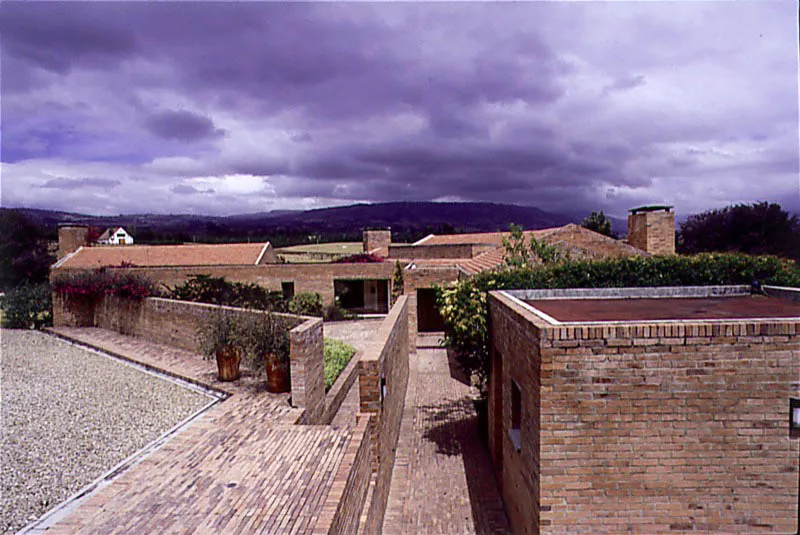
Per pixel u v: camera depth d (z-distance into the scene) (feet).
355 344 70.54
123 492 18.75
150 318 61.52
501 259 68.90
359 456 21.01
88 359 54.49
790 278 40.34
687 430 20.71
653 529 20.97
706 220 168.96
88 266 109.60
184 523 16.46
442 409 50.62
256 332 40.27
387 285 120.37
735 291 38.60
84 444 30.27
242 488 18.85
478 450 40.24
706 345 20.47
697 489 20.81
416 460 38.58
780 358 20.27
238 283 91.91
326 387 44.24
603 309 29.84
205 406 36.70
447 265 83.30
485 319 37.93
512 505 28.19
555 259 56.24
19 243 171.53
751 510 20.65
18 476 25.77
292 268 107.55
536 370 21.68
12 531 20.26
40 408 37.27
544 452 21.17
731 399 20.52
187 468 20.74
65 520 16.89
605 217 213.66
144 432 32.14
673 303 32.99
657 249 86.74
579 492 21.15
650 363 20.66
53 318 75.66
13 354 57.82
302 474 19.94
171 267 105.09
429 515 30.45
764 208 156.66
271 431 25.07
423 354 76.59
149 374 46.98
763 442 20.51
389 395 34.45
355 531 19.67
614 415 20.89
